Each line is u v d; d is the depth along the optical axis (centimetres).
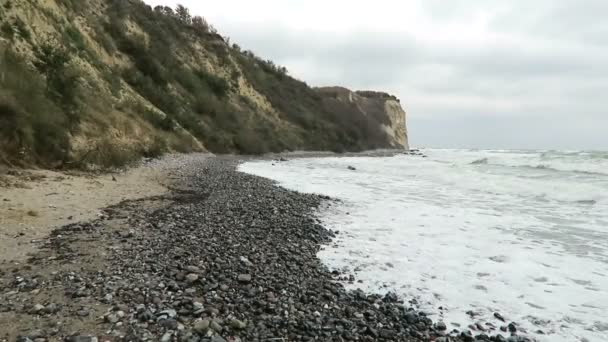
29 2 1853
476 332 502
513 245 880
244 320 476
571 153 3912
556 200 1477
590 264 758
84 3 2955
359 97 9869
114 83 2398
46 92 1387
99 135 1641
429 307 568
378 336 479
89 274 552
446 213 1221
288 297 561
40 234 704
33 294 479
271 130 4984
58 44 1920
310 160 3897
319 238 896
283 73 7438
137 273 570
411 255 796
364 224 1058
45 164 1198
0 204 806
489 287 643
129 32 3419
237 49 6338
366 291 616
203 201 1197
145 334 409
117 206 995
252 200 1275
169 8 5188
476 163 3203
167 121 2795
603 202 1412
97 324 421
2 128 1065
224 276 602
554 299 600
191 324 441
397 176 2342
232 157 3409
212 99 4206
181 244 737
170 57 3950
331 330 479
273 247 795
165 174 1667
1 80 1156
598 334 499
